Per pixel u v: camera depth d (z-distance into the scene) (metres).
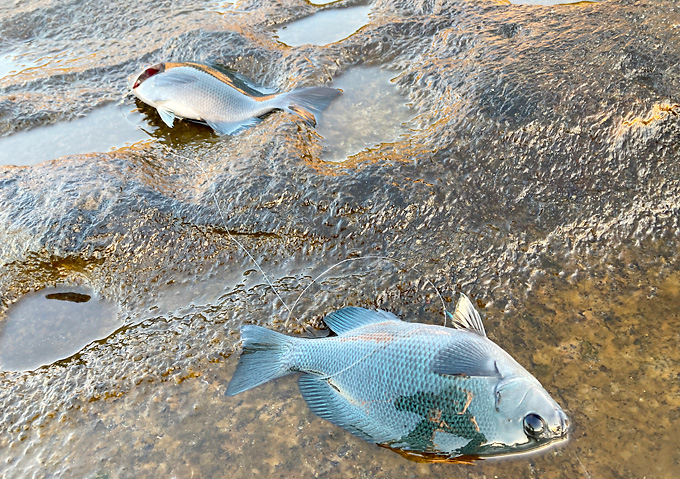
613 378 0.51
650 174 0.67
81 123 0.87
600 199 0.66
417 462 0.48
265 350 0.53
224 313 0.60
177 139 0.83
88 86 0.95
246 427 0.51
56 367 0.57
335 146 0.78
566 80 0.75
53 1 1.17
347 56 0.94
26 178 0.73
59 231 0.67
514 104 0.74
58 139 0.85
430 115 0.81
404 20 0.99
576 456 0.47
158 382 0.55
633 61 0.76
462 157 0.72
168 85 0.83
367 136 0.79
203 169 0.76
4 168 0.76
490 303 0.58
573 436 0.48
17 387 0.55
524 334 0.55
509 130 0.72
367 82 0.90
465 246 0.63
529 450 0.46
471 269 0.61
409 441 0.47
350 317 0.56
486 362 0.46
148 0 1.18
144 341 0.58
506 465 0.47
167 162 0.78
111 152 0.79
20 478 0.49
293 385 0.53
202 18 1.09
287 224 0.67
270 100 0.83
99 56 1.01
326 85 0.90
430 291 0.59
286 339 0.53
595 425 0.48
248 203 0.69
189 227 0.68
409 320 0.57
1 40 1.09
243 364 0.53
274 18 1.08
